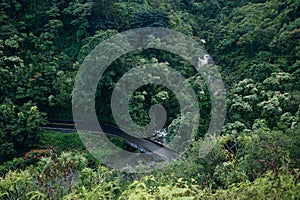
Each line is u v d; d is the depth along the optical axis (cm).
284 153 608
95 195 310
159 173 771
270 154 635
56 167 390
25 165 1370
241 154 817
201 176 698
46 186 360
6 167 1369
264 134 774
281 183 294
